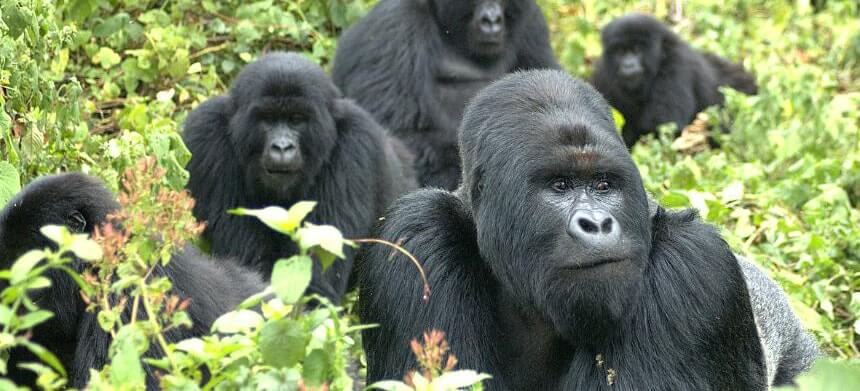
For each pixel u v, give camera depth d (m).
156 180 8.48
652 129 24.30
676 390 8.80
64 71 16.22
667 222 9.23
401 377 9.16
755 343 9.57
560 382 9.22
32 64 12.33
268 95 14.75
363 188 15.35
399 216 9.48
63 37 13.73
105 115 16.55
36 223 9.16
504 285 8.95
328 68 19.77
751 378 9.43
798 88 20.34
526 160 8.52
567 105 8.79
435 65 19.62
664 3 27.66
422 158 19.08
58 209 9.22
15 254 9.16
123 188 12.60
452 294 9.13
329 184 15.13
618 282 8.32
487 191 8.80
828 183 16.44
